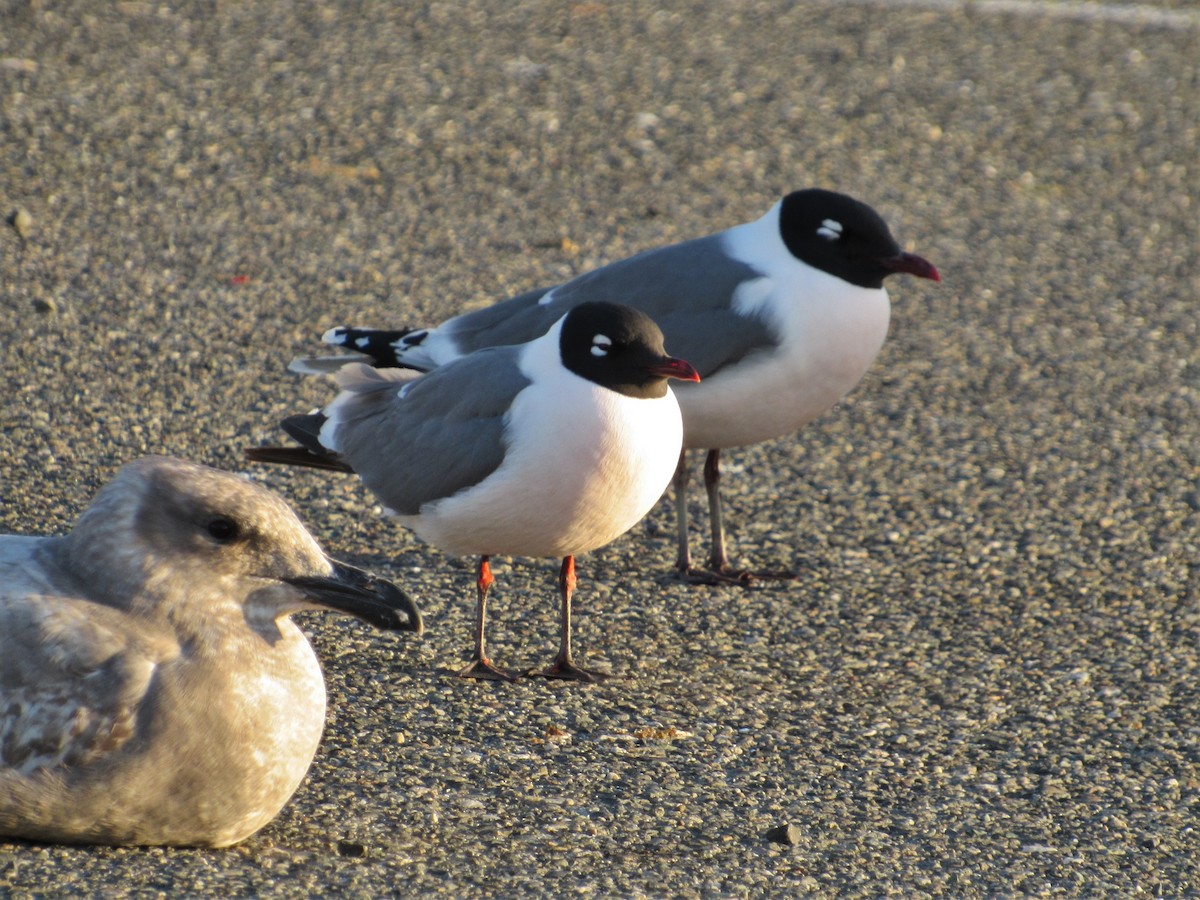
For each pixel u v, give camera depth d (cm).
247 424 1337
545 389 956
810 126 2191
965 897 760
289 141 1978
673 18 2566
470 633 1047
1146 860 819
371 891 686
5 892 635
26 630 651
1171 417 1504
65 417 1307
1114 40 2619
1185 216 2020
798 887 749
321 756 841
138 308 1531
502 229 1808
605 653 1038
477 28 2441
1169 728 980
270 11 2411
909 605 1144
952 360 1608
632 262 1225
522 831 778
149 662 656
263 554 687
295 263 1672
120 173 1836
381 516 1212
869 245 1162
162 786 662
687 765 885
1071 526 1282
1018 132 2234
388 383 1095
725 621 1104
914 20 2642
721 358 1165
